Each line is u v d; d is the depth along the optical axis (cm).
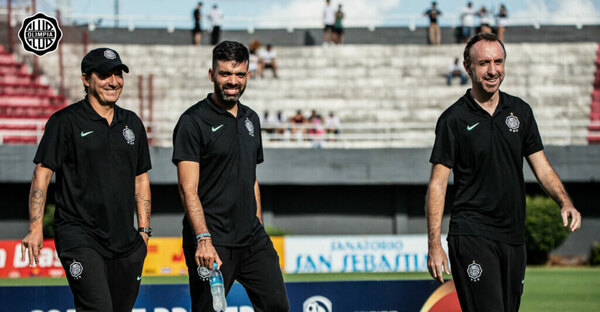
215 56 695
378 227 2906
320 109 3522
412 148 2814
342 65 3794
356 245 2225
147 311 909
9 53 3356
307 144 2961
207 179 706
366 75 3722
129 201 725
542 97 3603
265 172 2791
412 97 3597
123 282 729
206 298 702
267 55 3694
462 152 679
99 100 717
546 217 2520
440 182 683
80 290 691
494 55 666
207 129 698
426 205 685
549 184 685
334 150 2811
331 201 2903
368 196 2909
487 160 672
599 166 2795
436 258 669
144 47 3850
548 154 2811
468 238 671
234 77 690
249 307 905
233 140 705
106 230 709
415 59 3825
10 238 2777
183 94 3556
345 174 2808
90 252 697
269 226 2716
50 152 698
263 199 2858
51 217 2473
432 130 3438
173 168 2741
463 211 684
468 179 680
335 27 3944
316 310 916
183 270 2138
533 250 2569
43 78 3356
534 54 3838
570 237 2847
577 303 1507
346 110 3528
